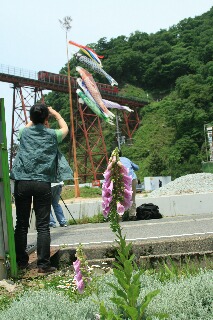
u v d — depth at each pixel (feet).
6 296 16.51
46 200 20.63
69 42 179.11
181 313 11.09
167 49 547.08
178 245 21.43
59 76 312.29
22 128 21.44
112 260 20.16
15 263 19.48
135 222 38.68
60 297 13.29
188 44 556.10
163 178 229.25
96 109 177.27
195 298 11.53
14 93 283.79
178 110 414.21
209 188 67.15
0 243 19.12
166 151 393.09
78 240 27.71
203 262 19.24
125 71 547.49
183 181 74.23
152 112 451.94
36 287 17.56
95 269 19.70
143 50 561.84
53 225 43.65
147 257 19.38
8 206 19.45
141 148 407.64
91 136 420.36
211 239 21.58
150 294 9.48
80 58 222.48
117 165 9.45
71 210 48.42
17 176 20.85
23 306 12.46
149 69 533.96
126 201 9.52
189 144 385.29
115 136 420.77
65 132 21.61
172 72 526.16
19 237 21.06
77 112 305.73
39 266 20.27
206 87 417.90
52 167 20.97
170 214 46.98
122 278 9.41
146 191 217.77
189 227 30.32
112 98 415.23
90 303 12.08
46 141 20.94
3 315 12.22
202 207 47.37
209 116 398.83
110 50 569.64
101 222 45.70
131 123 451.94
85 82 177.37
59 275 19.62
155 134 419.33
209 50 519.19
